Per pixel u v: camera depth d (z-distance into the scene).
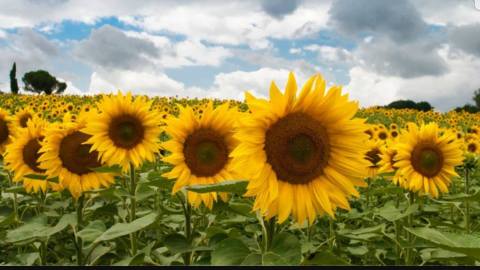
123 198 1.74
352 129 1.03
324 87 1.01
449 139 1.93
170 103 9.20
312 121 1.03
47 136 1.68
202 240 1.30
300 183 1.00
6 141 2.26
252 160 0.98
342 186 1.02
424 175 1.91
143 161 1.82
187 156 1.38
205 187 0.96
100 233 1.19
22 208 2.11
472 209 2.18
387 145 2.31
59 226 1.23
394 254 1.66
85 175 1.70
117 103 1.77
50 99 9.73
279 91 0.99
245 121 0.98
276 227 1.04
